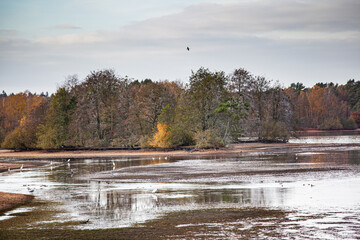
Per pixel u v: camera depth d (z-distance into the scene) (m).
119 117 133.38
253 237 29.67
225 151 116.75
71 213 38.66
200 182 57.09
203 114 129.50
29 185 57.81
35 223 35.12
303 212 36.47
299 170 67.12
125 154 116.31
